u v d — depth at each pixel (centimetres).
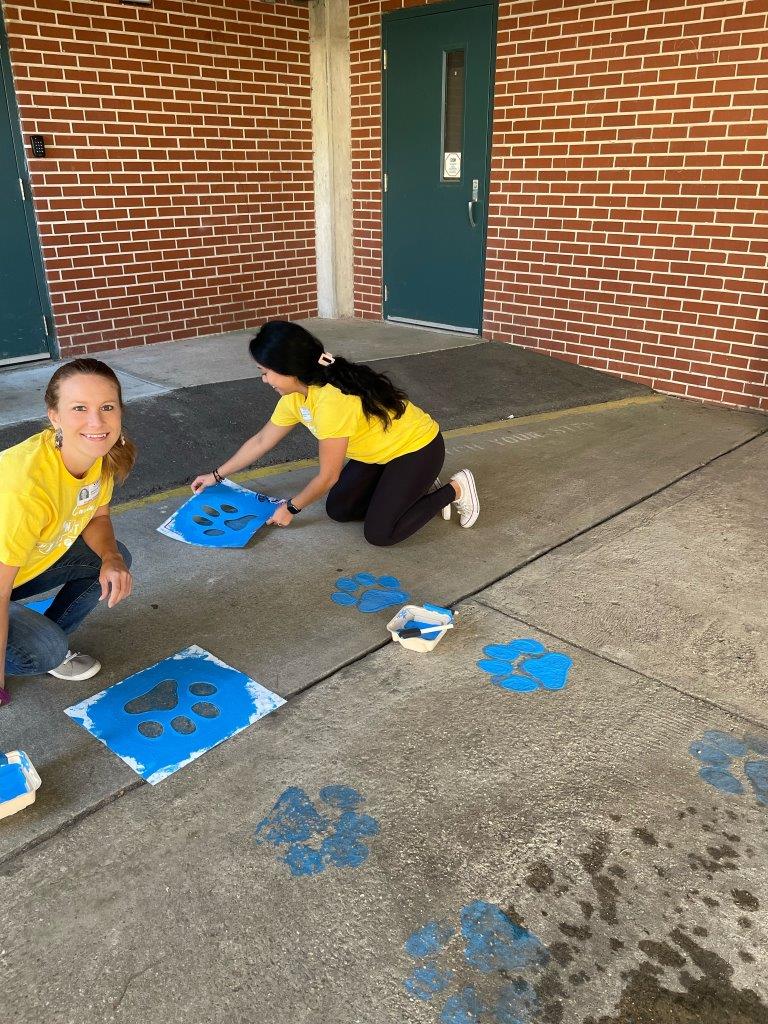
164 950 150
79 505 194
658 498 368
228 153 625
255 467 397
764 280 476
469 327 652
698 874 169
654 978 147
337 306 736
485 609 273
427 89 606
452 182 618
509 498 367
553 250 573
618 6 488
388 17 613
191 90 588
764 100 444
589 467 406
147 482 369
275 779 194
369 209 691
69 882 165
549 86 537
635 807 187
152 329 620
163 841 175
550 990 144
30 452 175
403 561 306
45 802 185
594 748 206
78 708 217
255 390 480
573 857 173
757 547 319
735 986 146
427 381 529
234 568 297
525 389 532
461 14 568
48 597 271
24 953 149
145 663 238
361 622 263
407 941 153
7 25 491
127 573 203
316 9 636
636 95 496
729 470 403
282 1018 138
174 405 447
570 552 315
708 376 519
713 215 484
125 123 559
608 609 273
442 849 175
